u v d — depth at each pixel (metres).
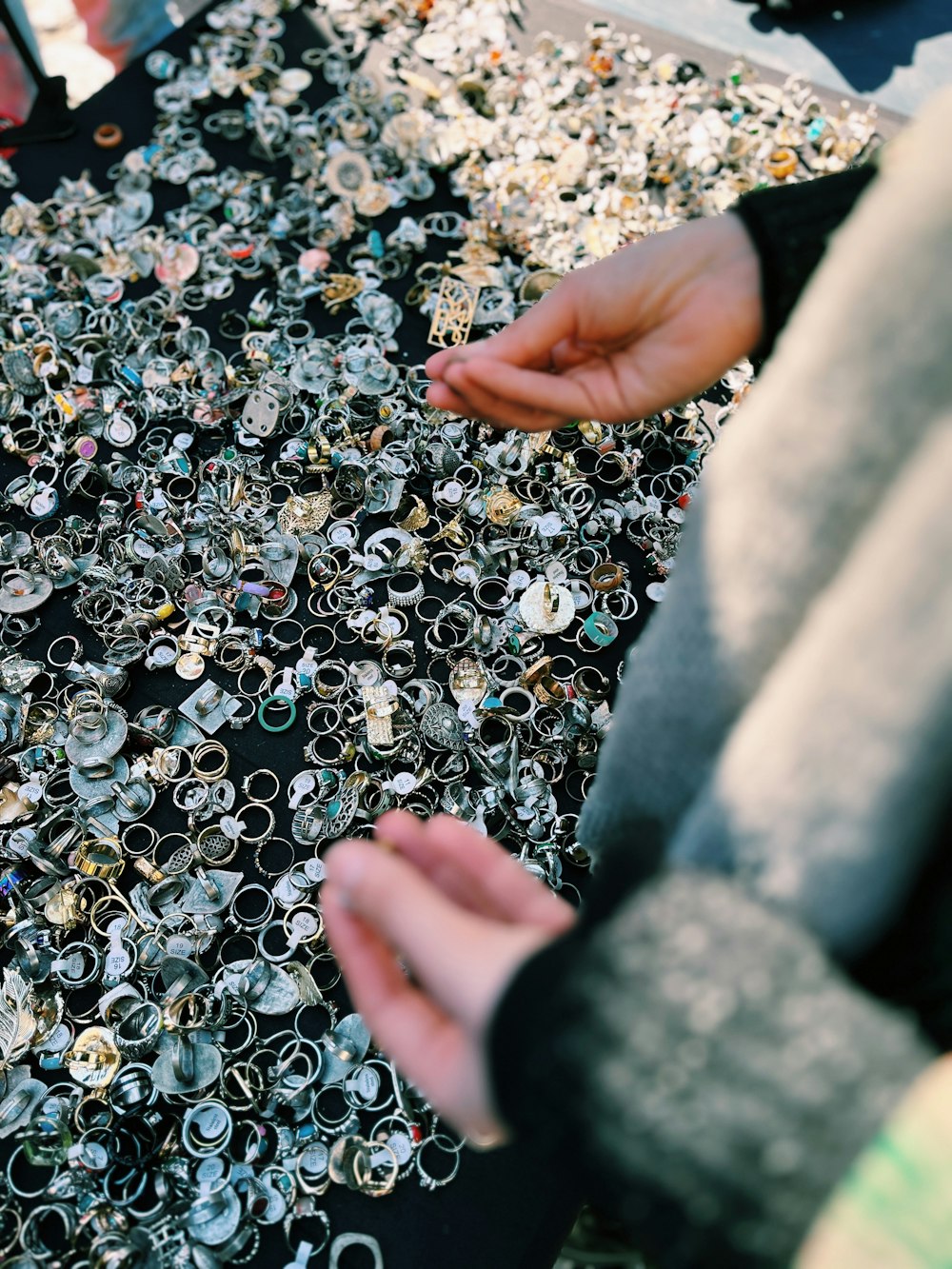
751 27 3.87
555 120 3.54
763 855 0.58
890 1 3.95
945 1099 0.50
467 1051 0.64
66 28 4.40
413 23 3.84
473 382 1.41
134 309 3.15
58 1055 2.07
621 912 0.58
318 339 3.09
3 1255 1.87
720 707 0.72
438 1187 1.94
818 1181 0.48
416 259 3.28
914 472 0.58
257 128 3.47
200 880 2.27
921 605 0.55
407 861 0.89
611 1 3.90
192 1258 1.83
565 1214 1.80
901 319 0.60
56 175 3.48
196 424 2.92
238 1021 2.12
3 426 2.94
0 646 2.61
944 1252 0.46
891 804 0.56
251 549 2.71
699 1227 0.49
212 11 3.86
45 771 2.42
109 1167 1.94
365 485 2.77
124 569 2.69
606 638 2.60
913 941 0.67
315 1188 1.93
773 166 3.48
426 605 2.69
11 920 2.22
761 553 0.67
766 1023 0.51
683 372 1.27
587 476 2.87
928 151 0.61
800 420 0.64
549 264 3.23
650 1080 0.50
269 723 2.50
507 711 2.47
